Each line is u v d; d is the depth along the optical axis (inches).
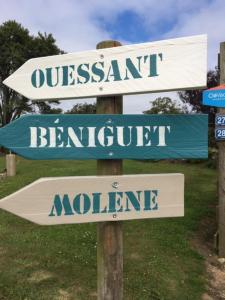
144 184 97.2
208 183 457.4
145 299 162.7
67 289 168.2
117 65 94.8
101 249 102.3
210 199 355.9
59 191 93.6
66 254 205.3
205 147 96.7
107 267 101.8
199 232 259.0
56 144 92.8
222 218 226.2
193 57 91.8
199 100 773.9
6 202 91.7
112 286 102.4
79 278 178.2
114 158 94.7
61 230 244.5
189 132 96.3
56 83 96.4
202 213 301.9
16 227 255.0
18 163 673.0
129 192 96.7
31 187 92.5
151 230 250.7
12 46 1514.5
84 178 94.7
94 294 164.6
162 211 98.3
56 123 92.7
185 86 92.0
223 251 223.6
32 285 171.0
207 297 172.6
